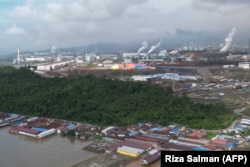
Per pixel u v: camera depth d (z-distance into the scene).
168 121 116.50
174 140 97.56
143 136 100.62
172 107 126.06
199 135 100.38
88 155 88.38
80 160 84.44
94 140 101.69
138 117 120.00
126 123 116.44
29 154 89.75
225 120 116.62
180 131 106.81
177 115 119.50
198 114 119.44
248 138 97.69
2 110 140.25
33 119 126.12
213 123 112.31
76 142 100.88
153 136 100.62
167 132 104.88
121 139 99.00
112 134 104.50
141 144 92.06
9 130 113.38
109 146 93.44
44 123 120.56
